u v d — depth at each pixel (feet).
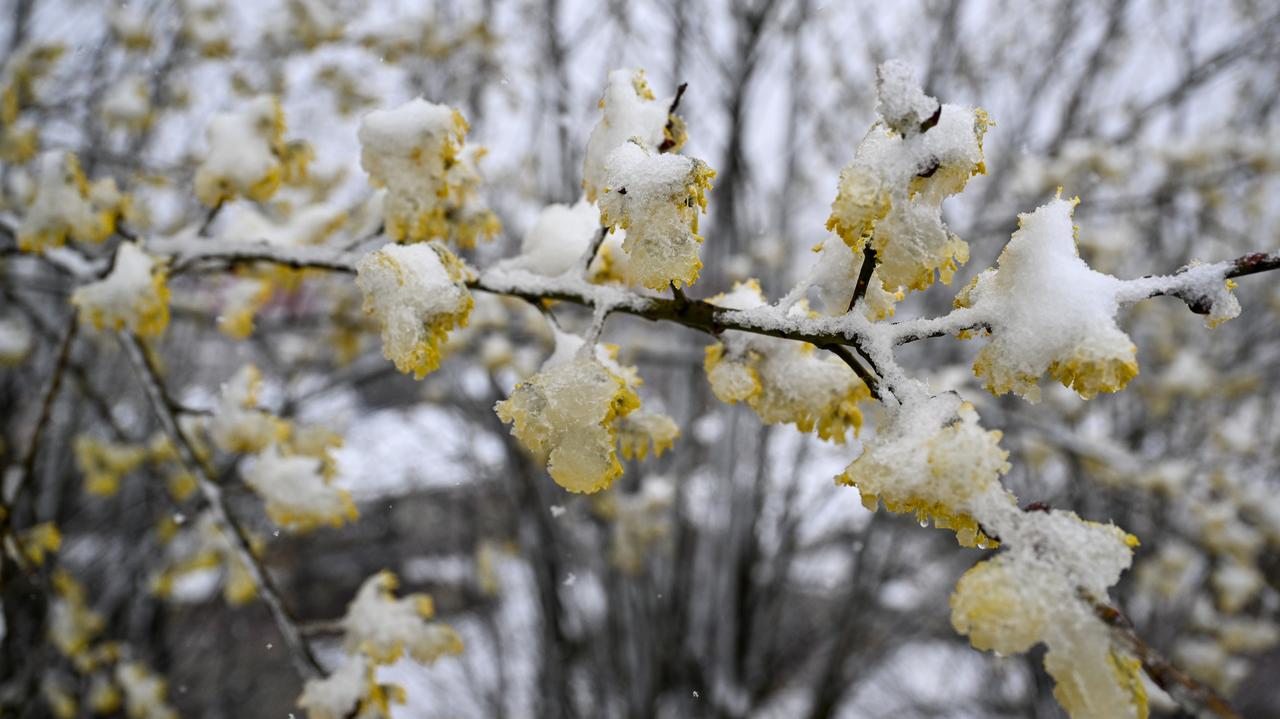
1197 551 19.22
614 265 5.39
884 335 3.67
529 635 24.04
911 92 3.35
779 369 4.66
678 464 19.47
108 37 15.02
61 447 17.37
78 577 18.70
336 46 14.83
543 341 15.99
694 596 20.02
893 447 3.14
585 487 3.55
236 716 23.88
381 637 6.53
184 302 12.56
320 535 28.76
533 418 3.58
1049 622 2.67
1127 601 20.33
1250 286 22.80
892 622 25.61
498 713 22.71
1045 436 15.80
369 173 5.73
